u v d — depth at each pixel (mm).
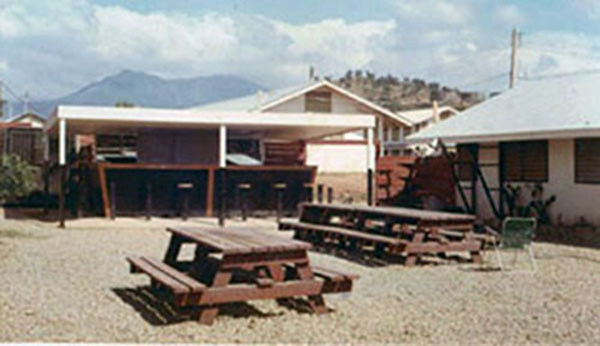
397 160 19469
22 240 12617
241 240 7035
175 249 8344
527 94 18297
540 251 12000
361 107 30250
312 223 13336
